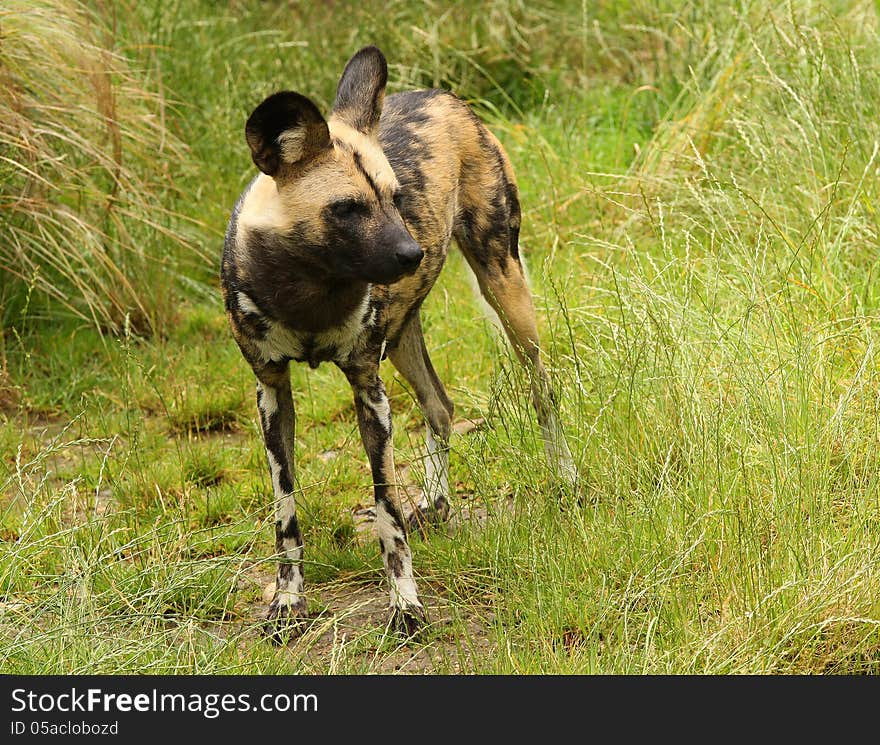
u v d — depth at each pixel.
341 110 10.05
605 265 13.37
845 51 16.39
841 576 9.12
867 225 14.21
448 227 11.43
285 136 9.30
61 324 16.64
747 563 9.47
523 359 12.43
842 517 10.12
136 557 11.23
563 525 10.55
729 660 8.62
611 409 11.49
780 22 17.66
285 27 22.88
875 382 11.62
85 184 15.81
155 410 14.89
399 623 10.00
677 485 10.45
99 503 12.55
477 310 15.80
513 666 8.85
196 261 18.16
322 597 10.80
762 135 16.16
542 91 22.42
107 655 8.88
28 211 15.13
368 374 10.32
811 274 13.25
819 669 8.78
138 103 17.70
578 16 23.42
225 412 14.70
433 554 10.98
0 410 14.69
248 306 9.93
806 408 10.82
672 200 16.69
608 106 20.69
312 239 9.48
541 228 17.89
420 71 21.39
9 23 15.20
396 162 10.92
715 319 12.43
